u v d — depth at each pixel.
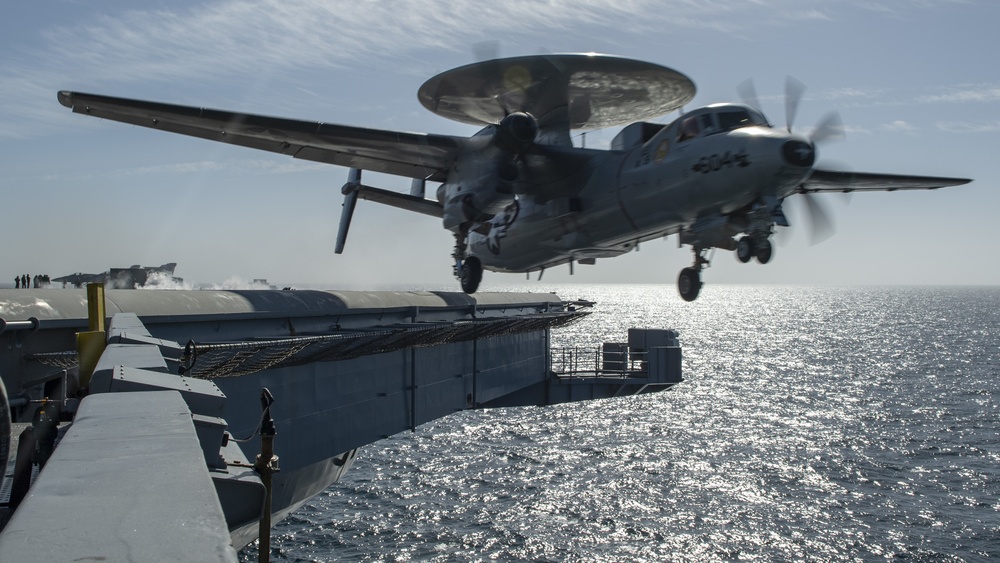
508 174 24.30
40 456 5.68
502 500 38.03
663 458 47.94
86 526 2.03
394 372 21.36
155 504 2.25
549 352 33.47
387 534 32.50
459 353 25.44
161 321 14.38
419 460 46.81
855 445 50.69
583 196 24.61
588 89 26.08
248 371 15.20
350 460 21.41
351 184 32.84
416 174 28.12
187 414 3.83
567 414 64.62
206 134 23.56
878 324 194.12
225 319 16.05
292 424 16.97
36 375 12.26
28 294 12.59
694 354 117.25
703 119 20.39
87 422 3.60
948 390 75.62
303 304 18.86
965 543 31.42
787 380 85.56
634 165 22.55
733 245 22.03
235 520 4.13
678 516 35.81
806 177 18.78
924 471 43.28
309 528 33.06
